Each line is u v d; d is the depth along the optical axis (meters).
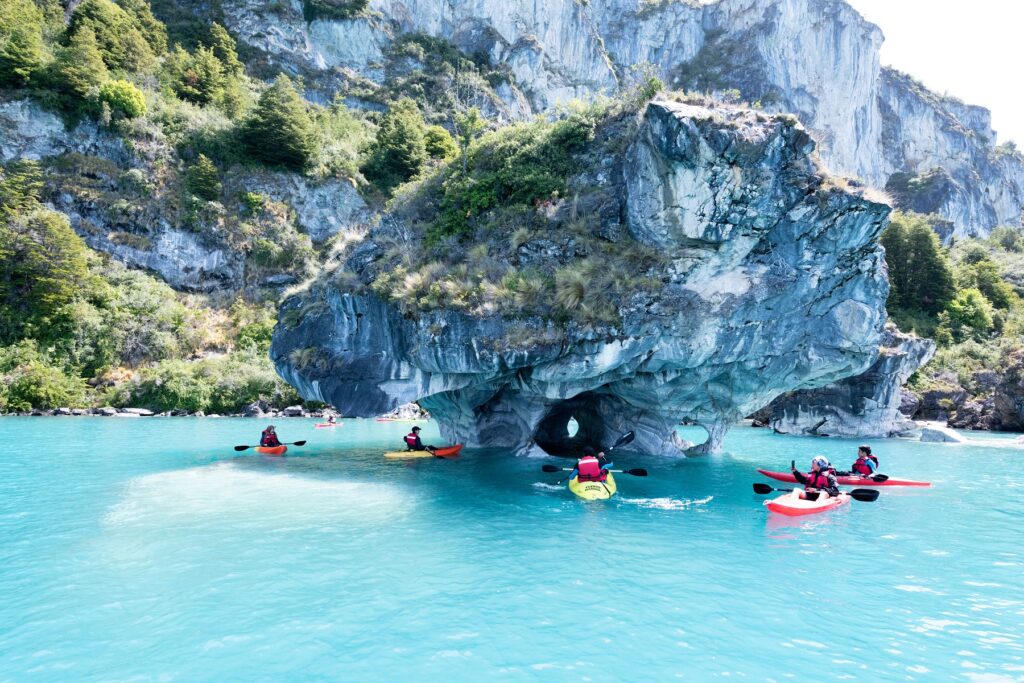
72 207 45.97
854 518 12.35
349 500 13.28
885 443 29.98
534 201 19.61
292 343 19.58
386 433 30.31
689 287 16.53
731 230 15.89
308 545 9.84
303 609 7.22
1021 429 37.50
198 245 49.72
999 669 5.88
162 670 5.74
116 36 57.62
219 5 82.19
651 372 18.05
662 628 6.77
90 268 44.41
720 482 16.27
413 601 7.50
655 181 16.45
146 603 7.37
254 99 67.06
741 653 6.17
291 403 41.66
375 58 90.88
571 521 11.62
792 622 6.97
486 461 19.27
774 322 16.80
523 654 6.11
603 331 15.95
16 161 45.84
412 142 64.56
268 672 5.72
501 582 8.20
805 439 31.95
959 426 40.44
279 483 15.20
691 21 130.25
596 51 115.31
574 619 6.99
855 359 17.59
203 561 8.96
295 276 51.81
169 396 38.56
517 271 17.56
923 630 6.79
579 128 20.67
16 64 47.59
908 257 59.12
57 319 40.19
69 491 13.92
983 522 12.09
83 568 8.59
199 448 22.14
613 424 23.06
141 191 49.25
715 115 15.37
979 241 105.50
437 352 16.80
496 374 17.64
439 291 16.92
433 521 11.51
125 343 41.25
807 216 15.87
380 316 18.16
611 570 8.74
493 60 101.88
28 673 5.66
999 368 39.16
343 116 72.69
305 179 57.75
